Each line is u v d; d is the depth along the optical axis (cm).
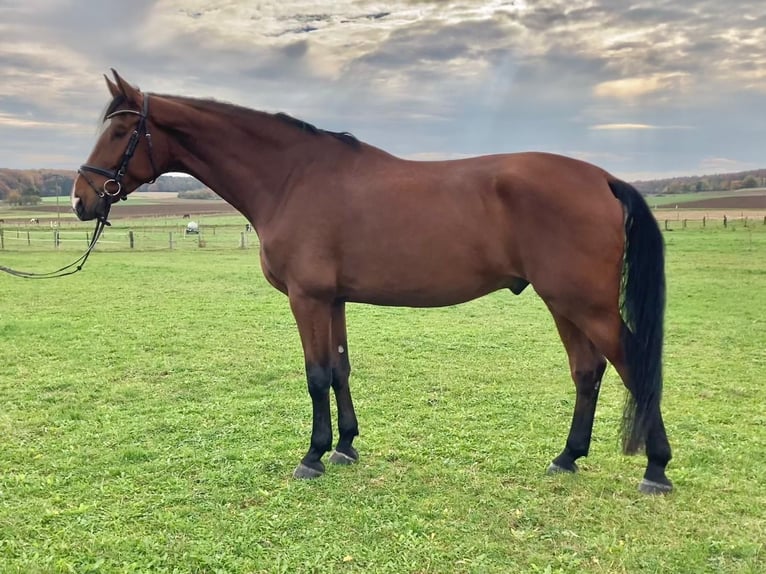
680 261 1858
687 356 750
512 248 355
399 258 366
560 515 345
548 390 610
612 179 359
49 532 326
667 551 304
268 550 309
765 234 2825
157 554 305
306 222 378
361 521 337
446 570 291
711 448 441
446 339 871
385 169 380
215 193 427
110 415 531
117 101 398
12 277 1608
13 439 470
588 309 343
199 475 400
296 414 534
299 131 397
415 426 502
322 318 389
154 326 968
